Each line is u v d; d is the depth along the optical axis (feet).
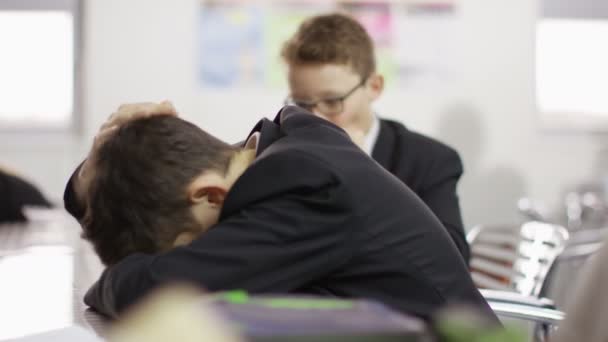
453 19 22.07
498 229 12.74
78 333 5.50
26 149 21.40
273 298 3.68
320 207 5.56
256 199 5.64
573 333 4.92
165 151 5.74
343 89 10.98
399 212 5.88
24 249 10.70
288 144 5.82
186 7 21.30
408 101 22.02
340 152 5.86
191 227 5.80
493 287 11.16
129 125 6.00
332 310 3.45
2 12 21.53
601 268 4.89
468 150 22.26
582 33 23.27
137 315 5.47
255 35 21.50
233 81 21.53
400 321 3.30
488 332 3.09
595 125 23.29
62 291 7.37
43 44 21.59
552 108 23.20
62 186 21.50
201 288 5.42
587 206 20.88
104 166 5.91
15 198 15.23
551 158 22.62
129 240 5.86
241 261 5.46
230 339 3.10
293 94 11.24
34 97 21.61
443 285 5.88
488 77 22.25
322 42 11.00
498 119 22.30
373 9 21.84
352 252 5.67
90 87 21.11
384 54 21.91
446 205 10.65
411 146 11.12
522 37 22.26
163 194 5.68
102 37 21.12
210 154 5.84
